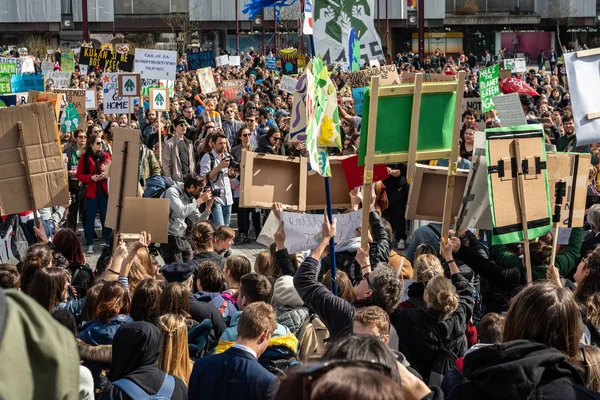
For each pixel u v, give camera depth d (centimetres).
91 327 593
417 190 767
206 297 712
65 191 872
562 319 358
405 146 638
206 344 644
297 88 653
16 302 199
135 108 2342
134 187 863
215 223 1426
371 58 1145
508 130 662
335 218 699
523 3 7806
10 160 855
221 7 7575
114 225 871
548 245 770
